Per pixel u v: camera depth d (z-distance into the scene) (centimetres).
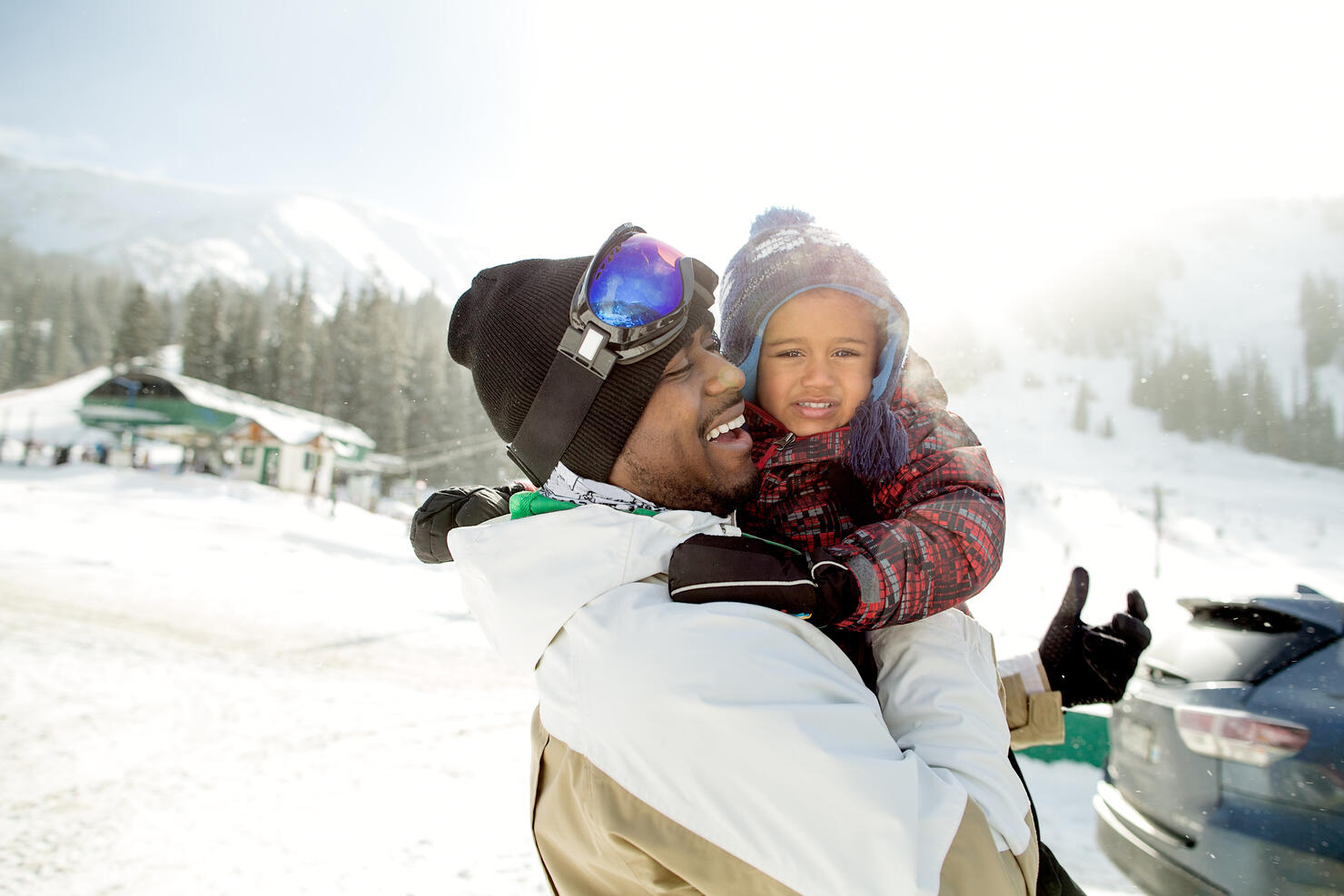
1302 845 234
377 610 1066
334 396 6662
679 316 101
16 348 9375
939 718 94
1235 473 8412
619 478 105
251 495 2802
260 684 671
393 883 348
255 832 397
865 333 119
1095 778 464
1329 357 11475
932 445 111
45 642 765
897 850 73
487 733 564
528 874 357
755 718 78
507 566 96
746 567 88
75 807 421
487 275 124
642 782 81
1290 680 255
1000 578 2675
